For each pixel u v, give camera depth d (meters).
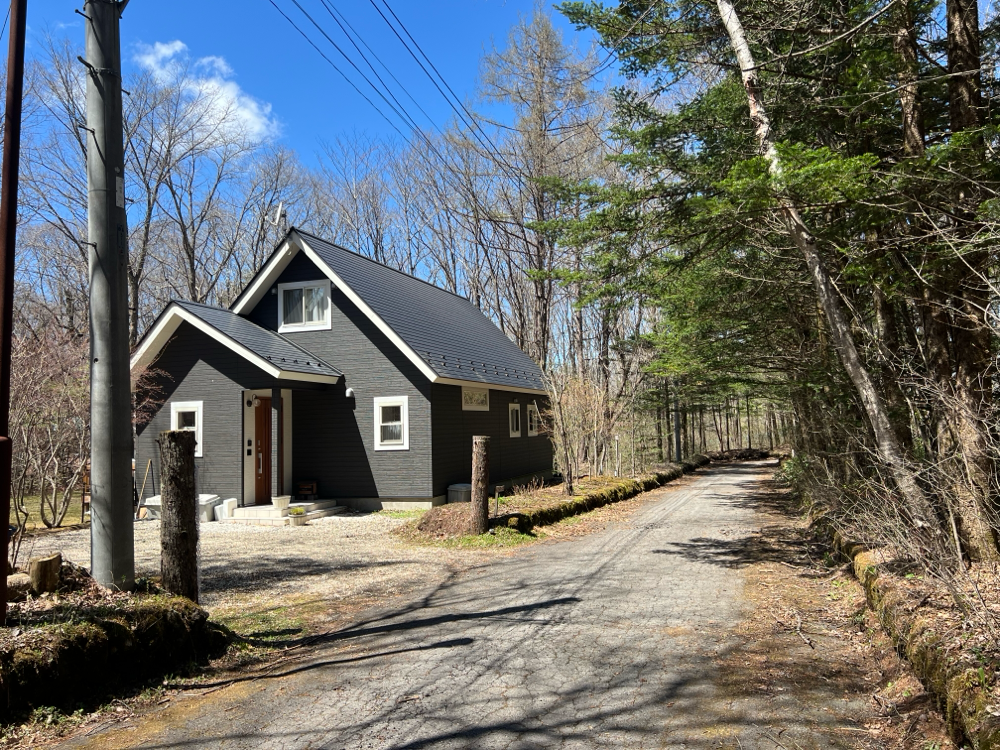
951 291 6.23
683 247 7.89
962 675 3.62
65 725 4.05
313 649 5.68
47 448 13.73
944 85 7.11
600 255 7.66
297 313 17.03
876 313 8.95
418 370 15.74
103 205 5.62
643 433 28.88
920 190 5.62
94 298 5.55
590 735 3.85
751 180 5.35
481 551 10.45
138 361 15.43
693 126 8.66
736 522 13.40
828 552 9.25
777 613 6.46
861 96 6.69
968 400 5.84
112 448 5.44
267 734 3.97
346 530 12.84
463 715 4.18
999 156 5.34
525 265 28.14
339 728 4.03
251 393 15.46
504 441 19.86
